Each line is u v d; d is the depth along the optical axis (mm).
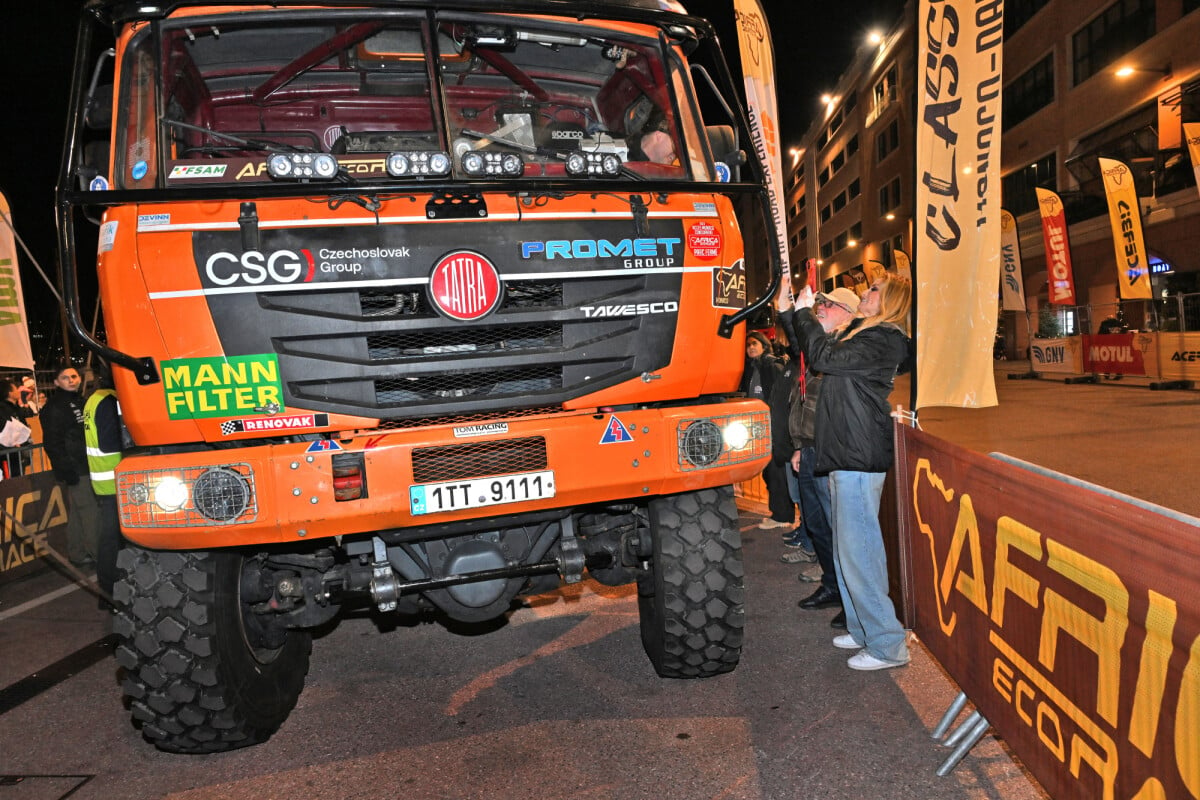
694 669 3578
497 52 3695
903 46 40469
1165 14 22125
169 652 2977
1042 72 29297
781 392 6062
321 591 3211
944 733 3008
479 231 2992
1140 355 15805
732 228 3367
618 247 3137
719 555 3459
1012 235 20281
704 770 2896
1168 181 22047
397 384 2994
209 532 2766
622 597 5090
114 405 5156
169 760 3254
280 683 3482
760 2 5574
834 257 59125
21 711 3916
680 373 3219
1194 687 1574
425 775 2986
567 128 4199
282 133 3818
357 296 2908
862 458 3602
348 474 2816
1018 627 2420
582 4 3330
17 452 7168
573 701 3562
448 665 4121
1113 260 25312
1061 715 2158
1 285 7484
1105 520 1902
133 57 3107
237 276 2828
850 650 3984
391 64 3758
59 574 6961
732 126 3596
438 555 3252
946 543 3076
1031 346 20391
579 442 3031
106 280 2791
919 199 4156
